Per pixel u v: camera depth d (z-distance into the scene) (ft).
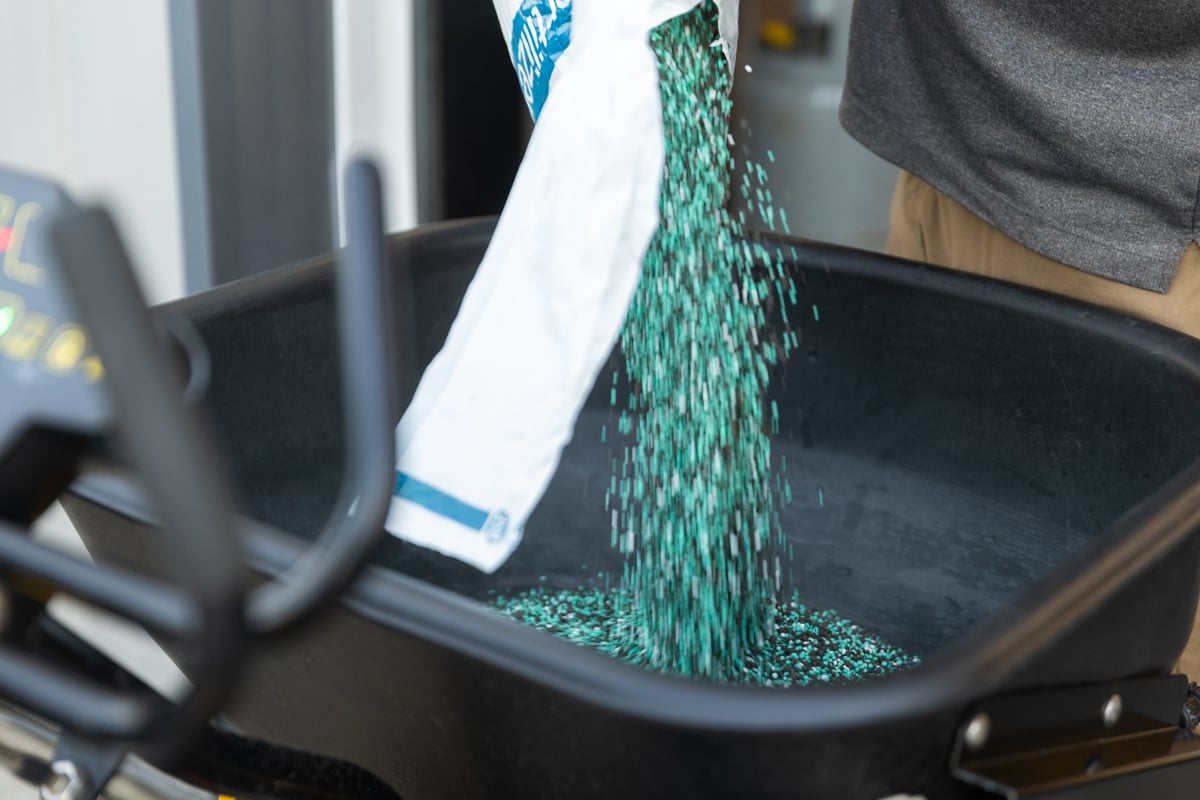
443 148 6.32
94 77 5.64
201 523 1.13
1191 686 2.57
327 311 3.15
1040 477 3.15
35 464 1.57
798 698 1.59
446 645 1.73
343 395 3.25
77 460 1.60
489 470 2.33
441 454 2.38
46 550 1.43
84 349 1.55
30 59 5.52
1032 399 3.13
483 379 2.38
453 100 6.26
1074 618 1.79
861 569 3.52
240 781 1.83
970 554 3.32
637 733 1.66
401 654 1.86
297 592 1.34
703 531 3.23
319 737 2.28
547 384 2.31
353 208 1.52
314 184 6.08
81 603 1.44
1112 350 2.91
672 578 3.32
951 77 3.45
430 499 2.37
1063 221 3.36
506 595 3.72
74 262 1.10
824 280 3.41
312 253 6.20
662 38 2.89
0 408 1.55
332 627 1.91
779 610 3.59
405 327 3.39
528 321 2.36
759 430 3.42
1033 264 3.62
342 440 3.26
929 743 1.72
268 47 5.74
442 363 2.44
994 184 3.50
